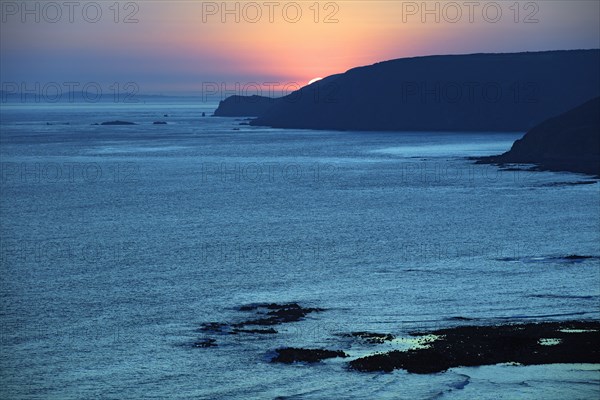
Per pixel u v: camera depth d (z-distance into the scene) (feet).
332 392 161.68
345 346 192.54
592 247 313.73
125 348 193.26
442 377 168.96
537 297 235.81
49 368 179.01
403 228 375.66
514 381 165.89
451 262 289.33
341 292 247.29
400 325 209.67
